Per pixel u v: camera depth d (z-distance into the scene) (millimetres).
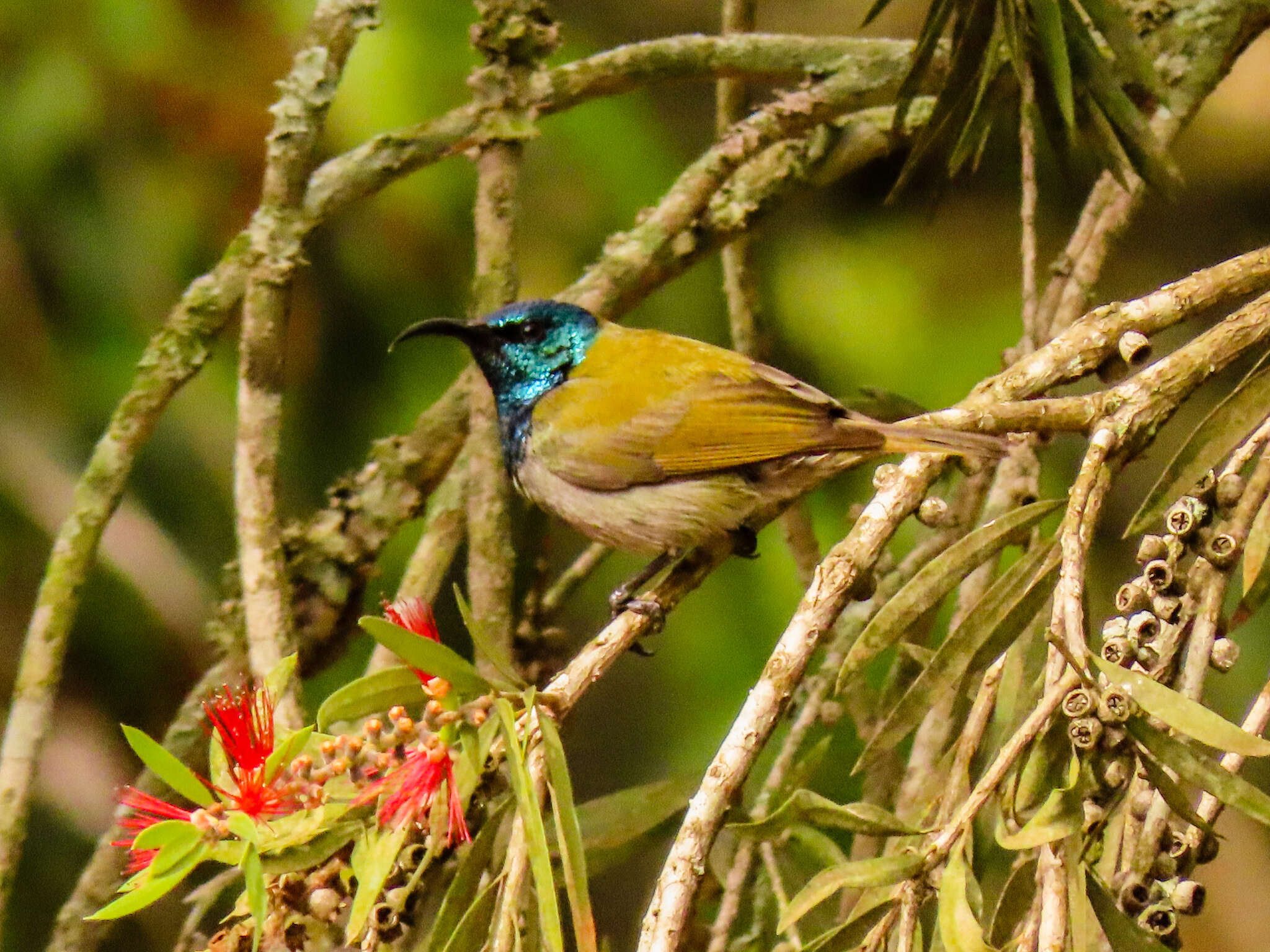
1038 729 4367
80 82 10305
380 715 6051
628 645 5188
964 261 11906
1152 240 13531
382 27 10047
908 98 7371
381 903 4598
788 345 11562
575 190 11055
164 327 7973
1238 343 5488
